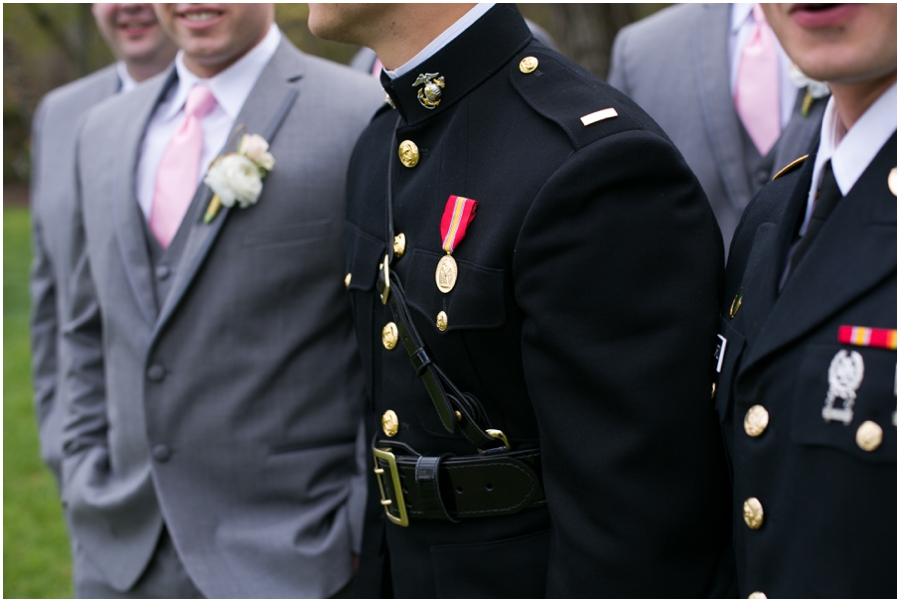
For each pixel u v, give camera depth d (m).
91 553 2.72
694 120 2.98
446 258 1.74
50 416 3.59
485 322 1.69
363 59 3.90
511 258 1.67
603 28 5.76
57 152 3.75
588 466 1.60
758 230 1.52
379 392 2.00
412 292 1.82
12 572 4.58
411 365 1.87
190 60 2.60
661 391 1.57
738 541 1.41
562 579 1.65
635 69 3.21
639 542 1.58
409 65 1.89
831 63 1.13
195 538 2.45
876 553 1.13
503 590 1.82
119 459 2.66
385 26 1.86
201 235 2.45
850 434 1.15
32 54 17.75
